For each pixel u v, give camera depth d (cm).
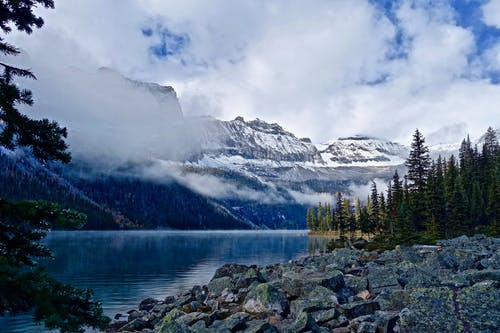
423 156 7069
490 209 6594
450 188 7556
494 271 1750
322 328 1525
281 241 15125
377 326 1434
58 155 955
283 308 1858
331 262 3244
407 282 2012
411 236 5625
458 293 1373
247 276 2584
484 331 1161
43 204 883
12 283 825
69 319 846
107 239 14538
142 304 3038
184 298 2695
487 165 8844
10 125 902
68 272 5212
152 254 8425
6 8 924
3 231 888
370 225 10744
